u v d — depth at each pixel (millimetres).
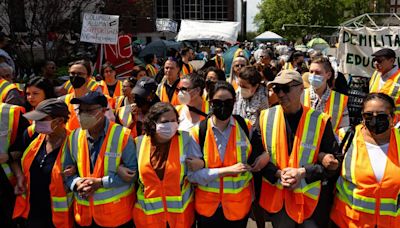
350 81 9547
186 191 3756
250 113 5406
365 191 3451
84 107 3646
